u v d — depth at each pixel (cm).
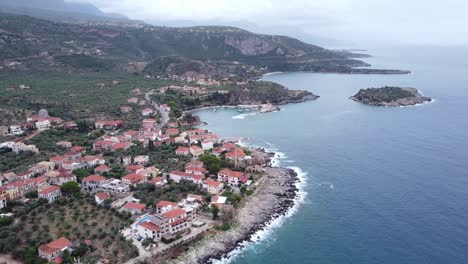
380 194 19088
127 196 17825
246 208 17662
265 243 15175
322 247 14862
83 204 16812
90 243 13888
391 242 15062
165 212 15538
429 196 18688
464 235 15338
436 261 13850
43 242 13788
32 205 16438
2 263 12925
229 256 14350
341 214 17262
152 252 13875
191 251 14362
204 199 17900
